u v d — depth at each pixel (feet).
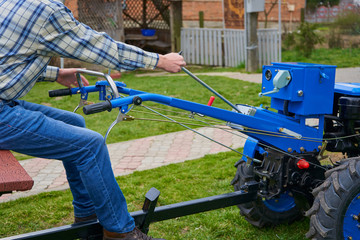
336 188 9.90
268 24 62.13
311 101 10.80
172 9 50.03
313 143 11.39
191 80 38.78
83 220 10.52
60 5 8.41
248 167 12.18
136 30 54.29
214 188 16.14
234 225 13.23
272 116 11.07
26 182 7.60
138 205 14.94
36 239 9.13
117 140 23.03
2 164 8.25
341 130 12.05
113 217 9.12
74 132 8.66
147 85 37.14
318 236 10.21
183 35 50.47
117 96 9.07
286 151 11.27
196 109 10.22
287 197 12.64
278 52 42.88
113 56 8.89
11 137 8.37
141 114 27.81
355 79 33.63
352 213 9.98
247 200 11.36
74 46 8.53
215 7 58.34
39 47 8.39
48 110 10.40
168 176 17.34
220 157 19.49
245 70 43.01
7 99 8.43
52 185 16.98
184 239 12.48
